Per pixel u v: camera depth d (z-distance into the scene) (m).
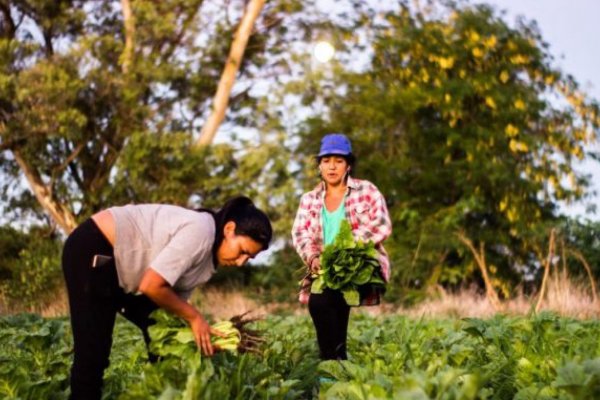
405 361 5.53
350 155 5.88
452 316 14.39
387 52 21.89
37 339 5.87
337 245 5.52
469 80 20.92
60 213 22.73
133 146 20.73
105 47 21.25
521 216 20.23
